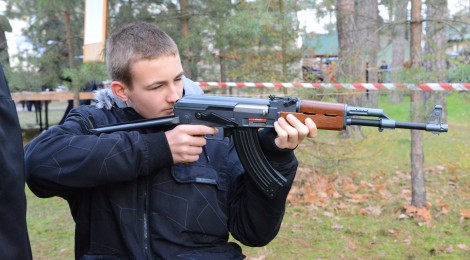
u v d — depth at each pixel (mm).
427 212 4629
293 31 6164
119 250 1656
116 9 6793
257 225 1712
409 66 4797
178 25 6688
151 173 1652
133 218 1625
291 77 6863
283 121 1551
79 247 1772
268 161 1625
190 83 1909
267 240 1761
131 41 1606
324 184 5703
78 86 6859
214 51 6738
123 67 1615
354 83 5070
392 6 4941
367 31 5090
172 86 1637
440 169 6602
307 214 4941
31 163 1581
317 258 3883
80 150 1546
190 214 1634
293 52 6617
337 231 4441
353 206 5121
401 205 4957
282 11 5984
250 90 7203
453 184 5855
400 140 8656
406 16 4910
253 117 1593
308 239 4285
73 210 1816
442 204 4910
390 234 4320
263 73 7039
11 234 1292
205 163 1720
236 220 1778
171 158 1578
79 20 8008
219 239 1708
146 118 1728
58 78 8195
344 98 5699
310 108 1585
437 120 1598
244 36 5871
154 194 1644
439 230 4336
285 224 4680
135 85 1631
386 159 7109
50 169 1553
